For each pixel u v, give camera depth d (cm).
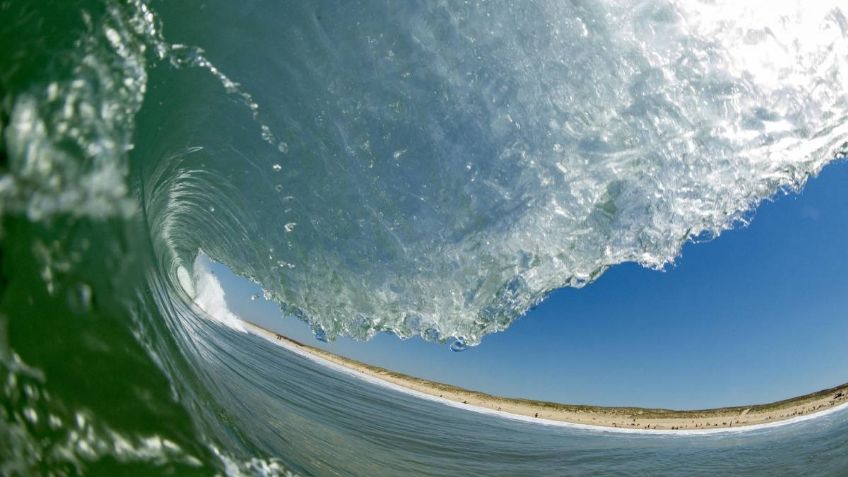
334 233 529
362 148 487
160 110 361
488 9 467
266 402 569
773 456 888
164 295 448
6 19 236
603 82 498
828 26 535
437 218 524
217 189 520
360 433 641
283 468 314
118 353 243
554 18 478
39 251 219
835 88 541
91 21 273
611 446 1112
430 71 473
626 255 544
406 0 450
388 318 568
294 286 577
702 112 518
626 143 516
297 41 429
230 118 438
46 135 233
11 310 202
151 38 321
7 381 192
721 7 505
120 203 257
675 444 1227
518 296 554
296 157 477
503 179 516
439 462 602
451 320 562
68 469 195
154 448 233
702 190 535
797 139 539
